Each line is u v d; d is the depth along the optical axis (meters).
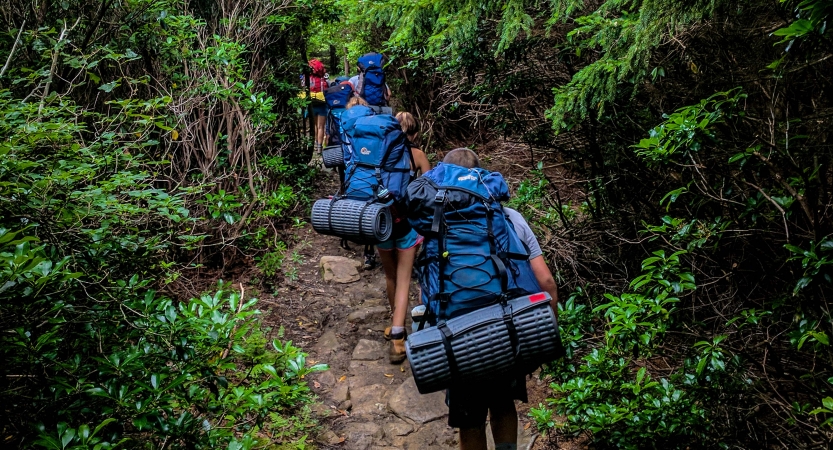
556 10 3.81
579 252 4.67
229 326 2.54
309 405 3.82
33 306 2.13
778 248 3.36
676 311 3.08
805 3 2.03
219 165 5.46
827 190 3.07
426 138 7.79
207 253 5.35
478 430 2.86
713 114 2.73
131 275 2.80
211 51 5.15
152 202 2.79
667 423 2.86
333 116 5.98
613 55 3.49
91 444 2.01
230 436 2.60
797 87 3.32
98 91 4.56
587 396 3.12
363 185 3.97
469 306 2.58
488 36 5.23
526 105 5.30
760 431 2.96
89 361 2.40
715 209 3.15
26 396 2.14
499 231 2.65
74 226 2.44
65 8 4.42
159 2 4.88
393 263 4.38
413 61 6.28
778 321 2.94
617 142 4.43
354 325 4.81
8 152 2.38
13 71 4.01
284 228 6.41
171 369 2.73
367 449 3.48
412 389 3.96
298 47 7.32
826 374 2.85
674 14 3.09
